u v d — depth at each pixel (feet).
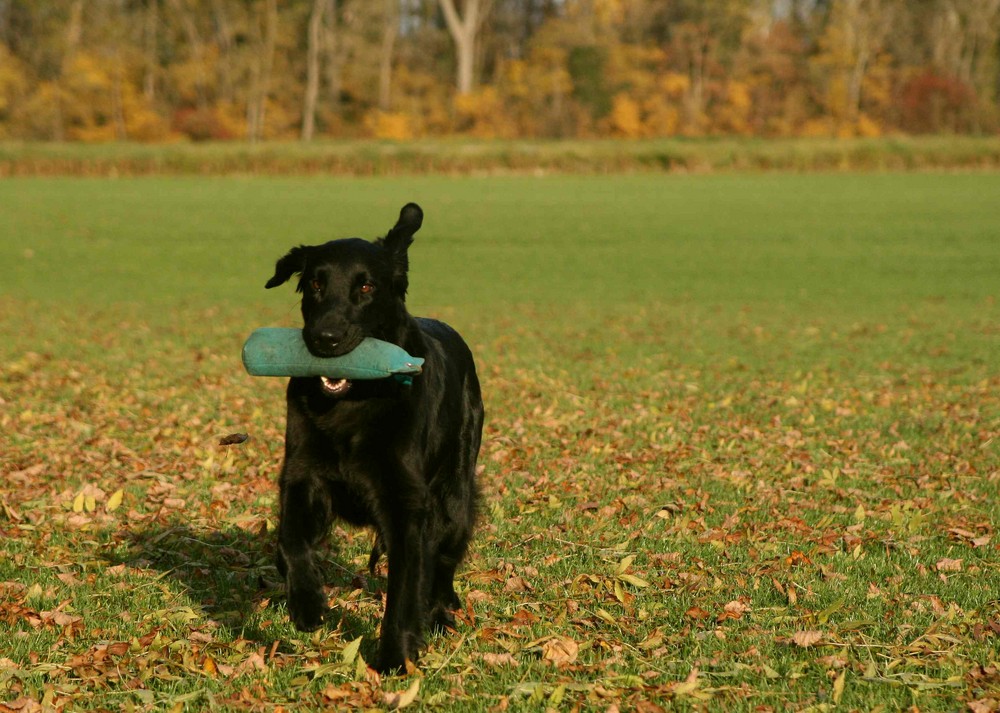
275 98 307.37
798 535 22.95
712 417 36.47
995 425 35.24
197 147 205.98
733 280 86.74
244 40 305.32
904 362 49.90
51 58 281.33
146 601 18.61
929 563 21.31
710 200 154.40
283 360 15.96
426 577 16.42
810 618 17.80
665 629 17.47
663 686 15.10
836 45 303.07
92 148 202.59
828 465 29.73
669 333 59.93
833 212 137.18
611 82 291.79
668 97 294.87
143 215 132.26
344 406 15.96
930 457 30.58
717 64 300.81
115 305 71.82
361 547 22.35
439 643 17.01
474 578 19.97
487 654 16.26
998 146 207.92
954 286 81.92
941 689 15.28
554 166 207.31
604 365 48.37
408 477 16.19
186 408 36.37
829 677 15.71
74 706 14.53
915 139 223.10
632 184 181.78
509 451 30.37
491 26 354.95
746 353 52.60
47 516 23.94
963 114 295.69
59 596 18.72
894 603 18.71
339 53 313.32
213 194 159.94
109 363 47.32
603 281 86.38
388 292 16.66
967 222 124.77
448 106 302.45
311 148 206.49
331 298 15.99
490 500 25.59
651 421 35.40
